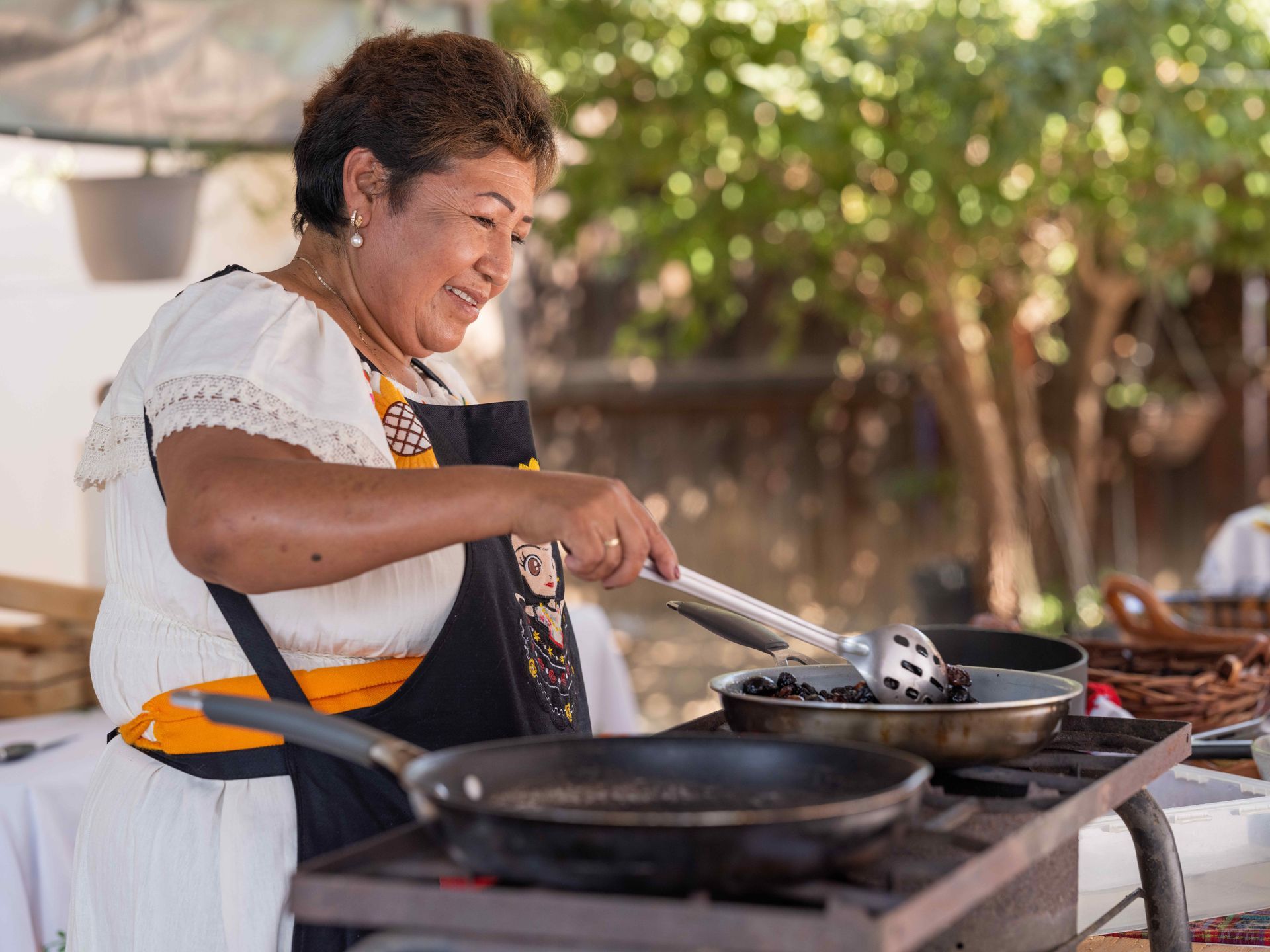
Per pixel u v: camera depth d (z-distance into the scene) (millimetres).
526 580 1271
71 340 3357
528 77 1242
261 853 1061
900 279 5602
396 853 737
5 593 2209
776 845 640
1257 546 3105
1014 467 6020
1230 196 5488
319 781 1081
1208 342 6355
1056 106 4184
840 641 1032
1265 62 4711
